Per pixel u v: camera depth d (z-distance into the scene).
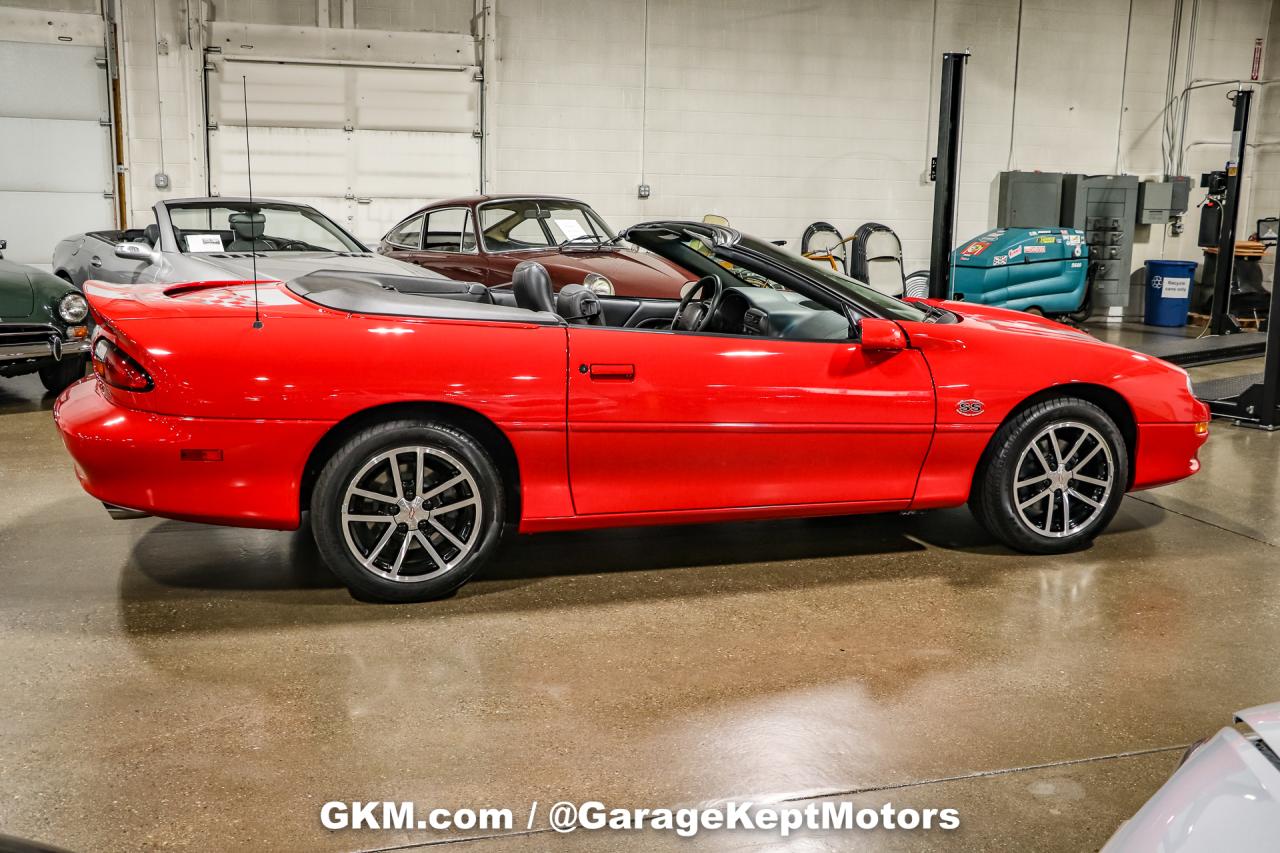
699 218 11.22
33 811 1.96
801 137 11.32
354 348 2.83
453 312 2.96
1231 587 3.31
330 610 2.96
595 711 2.40
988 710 2.45
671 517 3.16
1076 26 11.85
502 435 3.01
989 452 3.46
